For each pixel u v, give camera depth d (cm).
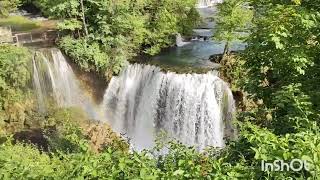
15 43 2277
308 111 670
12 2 2855
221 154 688
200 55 2384
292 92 688
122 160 527
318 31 771
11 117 2056
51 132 1944
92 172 519
